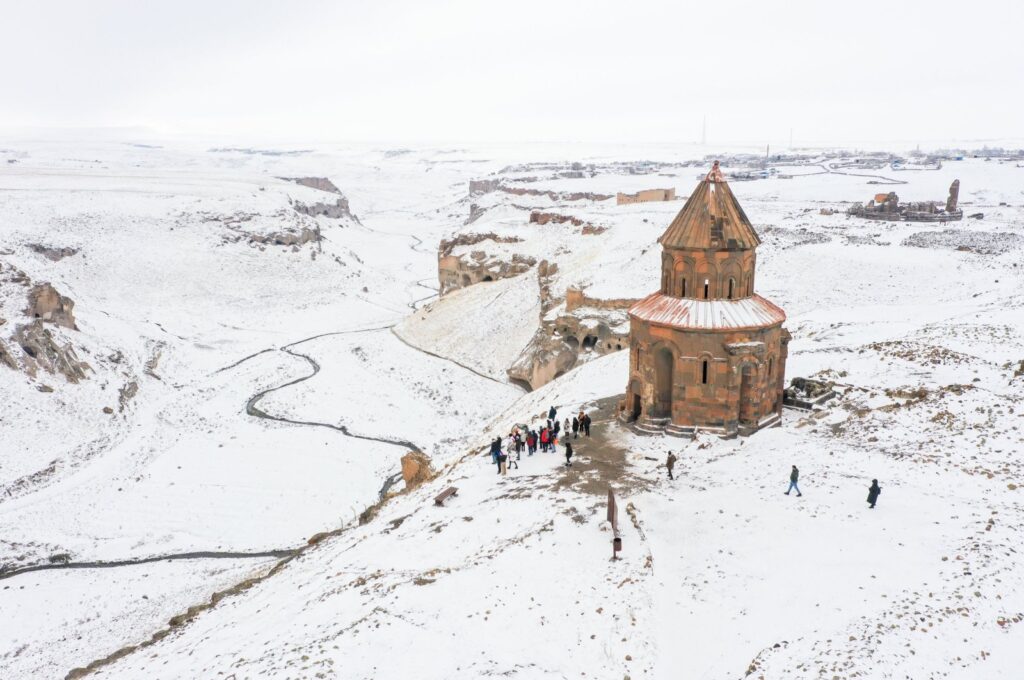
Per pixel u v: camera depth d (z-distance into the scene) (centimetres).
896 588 1716
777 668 1489
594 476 2712
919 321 4659
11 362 5038
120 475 4372
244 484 4272
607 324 5675
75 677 2248
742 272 2992
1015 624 1534
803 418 3105
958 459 2408
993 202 13775
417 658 1628
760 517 2222
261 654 1798
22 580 3319
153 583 3269
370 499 4084
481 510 2578
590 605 1859
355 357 6694
